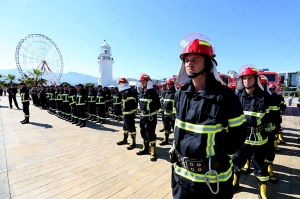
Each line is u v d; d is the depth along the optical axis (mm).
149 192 2820
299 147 5008
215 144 1339
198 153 1335
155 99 4199
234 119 1316
